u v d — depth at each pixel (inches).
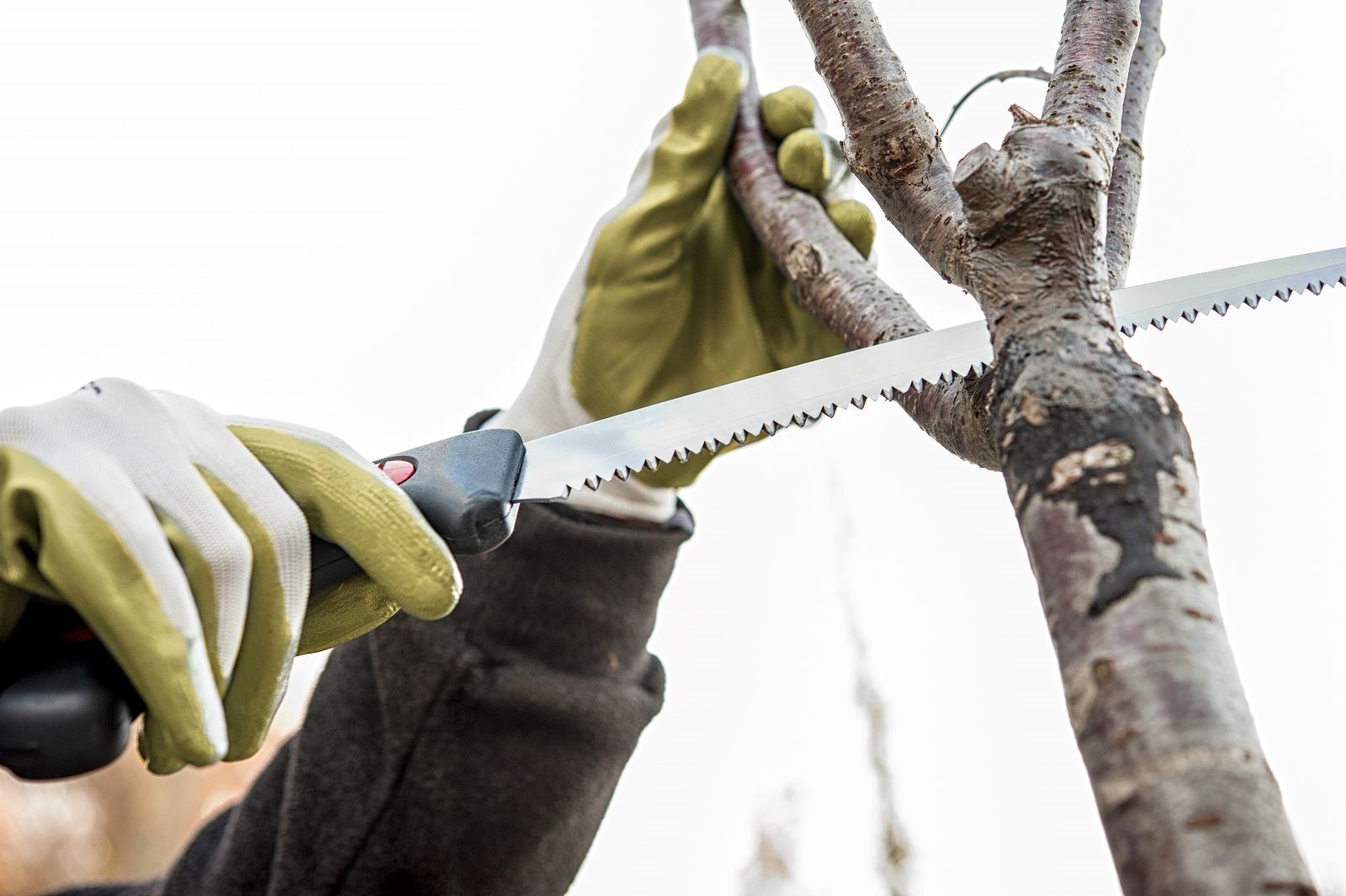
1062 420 22.5
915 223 35.8
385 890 45.0
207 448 28.2
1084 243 25.5
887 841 101.7
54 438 26.1
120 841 133.6
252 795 48.1
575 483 31.9
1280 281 38.6
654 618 49.9
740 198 49.7
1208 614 18.8
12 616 25.6
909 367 33.3
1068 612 19.6
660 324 49.6
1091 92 28.5
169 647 24.8
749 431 33.4
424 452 31.5
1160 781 16.6
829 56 37.1
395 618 46.0
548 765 45.3
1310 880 15.3
